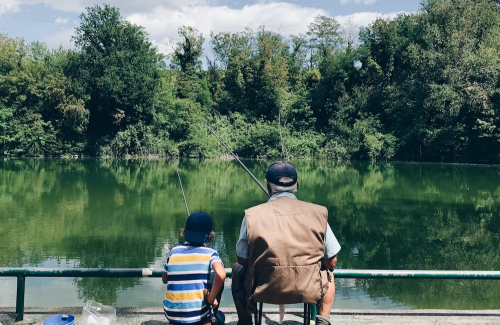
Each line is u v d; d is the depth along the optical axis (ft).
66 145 114.93
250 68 135.54
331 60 131.85
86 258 27.25
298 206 7.14
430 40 113.70
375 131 118.01
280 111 130.31
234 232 34.17
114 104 116.16
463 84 104.32
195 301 7.46
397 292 21.26
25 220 39.09
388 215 43.73
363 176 79.66
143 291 20.66
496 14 110.52
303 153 120.88
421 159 114.42
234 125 130.62
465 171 88.58
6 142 112.68
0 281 21.48
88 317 9.39
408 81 116.26
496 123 101.60
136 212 43.50
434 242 33.14
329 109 129.80
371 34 128.06
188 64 142.51
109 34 113.80
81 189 59.52
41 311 10.66
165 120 121.08
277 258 6.75
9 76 111.45
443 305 19.90
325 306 7.55
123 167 92.17
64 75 113.70
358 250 30.71
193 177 76.02
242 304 7.36
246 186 64.90
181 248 7.74
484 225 39.24
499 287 22.13
